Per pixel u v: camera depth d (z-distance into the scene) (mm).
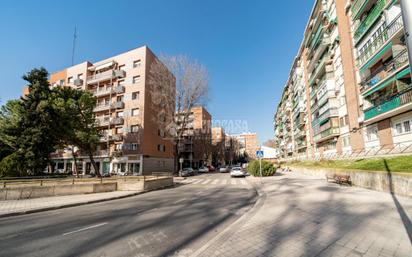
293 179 19797
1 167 17547
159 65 32156
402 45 15500
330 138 28906
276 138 88562
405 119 15547
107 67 42562
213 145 84875
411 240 4457
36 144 21234
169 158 44438
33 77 23547
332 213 6770
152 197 12734
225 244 4480
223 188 16656
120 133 39188
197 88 32375
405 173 9133
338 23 24531
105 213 8367
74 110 25609
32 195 11898
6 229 6410
